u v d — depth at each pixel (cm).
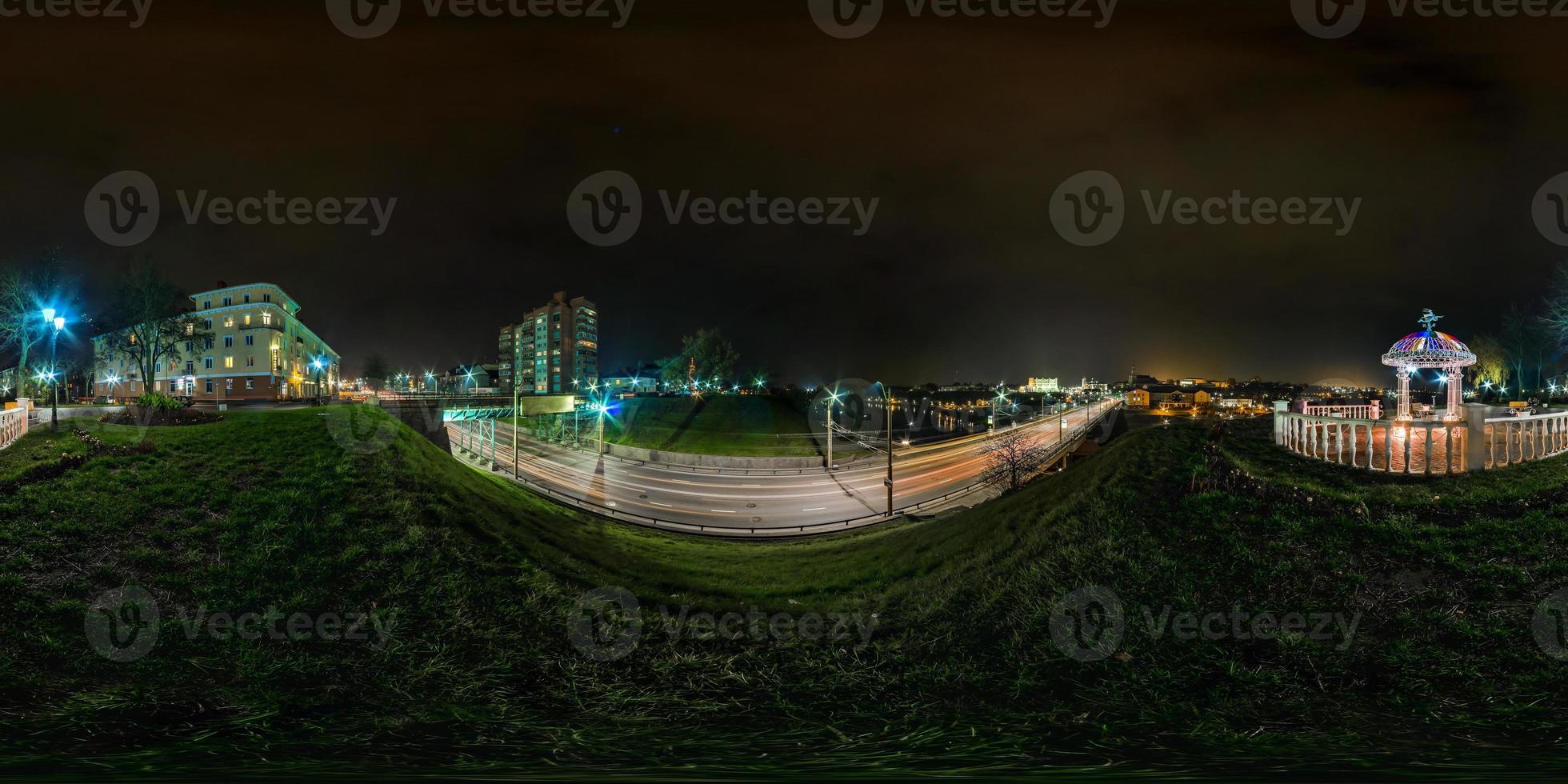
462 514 1519
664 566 1598
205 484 1516
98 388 7288
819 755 640
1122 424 6800
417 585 1147
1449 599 790
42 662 833
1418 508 973
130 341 5238
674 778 574
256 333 7062
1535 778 515
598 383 13912
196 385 7150
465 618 1051
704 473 4716
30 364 4909
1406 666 714
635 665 927
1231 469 1184
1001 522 1390
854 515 3297
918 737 677
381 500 1511
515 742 686
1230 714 680
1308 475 1145
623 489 3928
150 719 721
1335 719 651
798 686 843
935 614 1022
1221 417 1555
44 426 2072
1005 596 1009
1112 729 668
